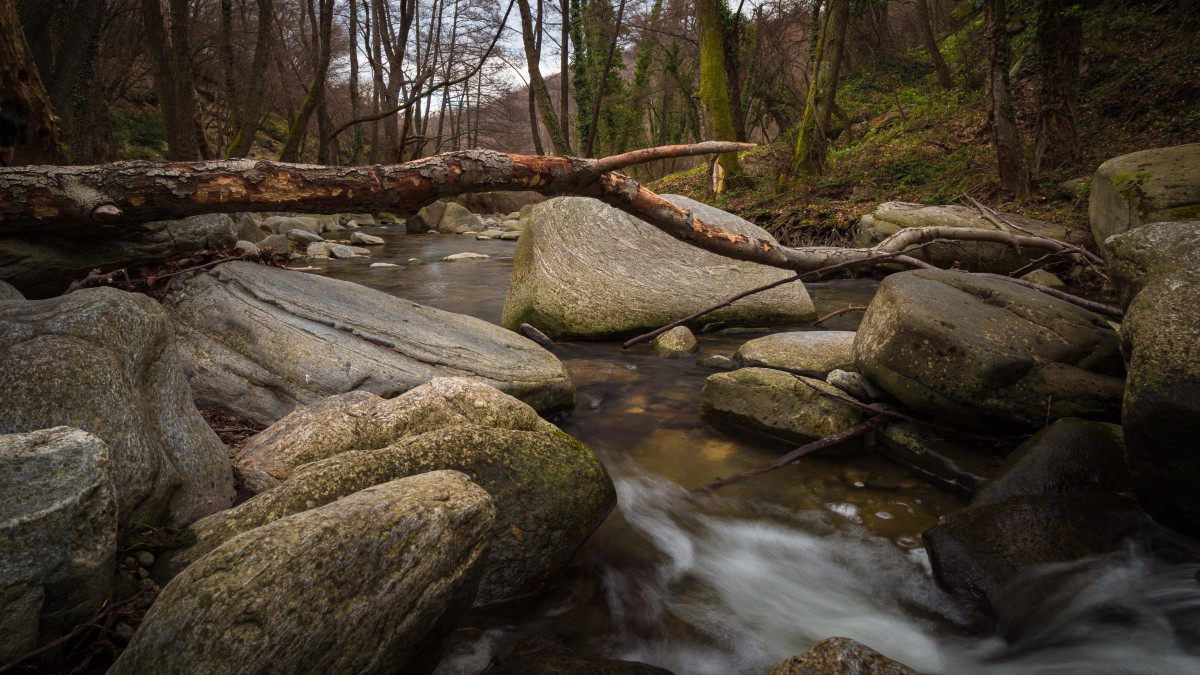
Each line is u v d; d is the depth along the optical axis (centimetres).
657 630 237
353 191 414
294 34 2677
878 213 1015
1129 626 226
